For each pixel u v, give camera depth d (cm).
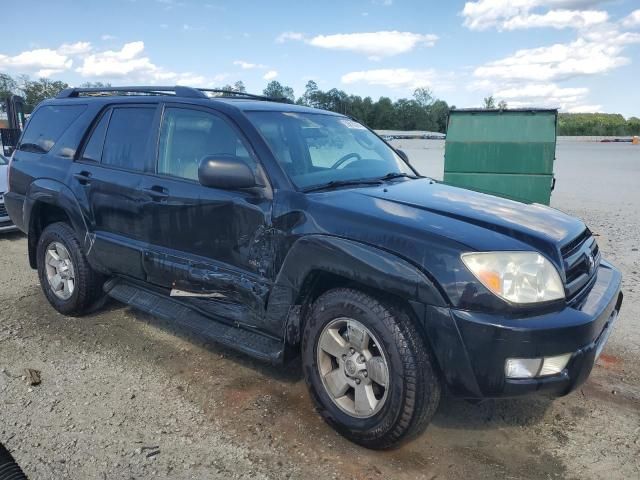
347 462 300
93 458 297
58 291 499
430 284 274
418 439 324
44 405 349
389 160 443
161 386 376
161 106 419
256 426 331
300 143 381
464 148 991
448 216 310
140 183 412
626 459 310
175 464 295
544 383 272
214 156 335
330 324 316
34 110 545
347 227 306
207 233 371
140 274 423
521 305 270
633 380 403
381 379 296
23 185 514
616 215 1127
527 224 312
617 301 355
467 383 275
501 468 300
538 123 970
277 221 333
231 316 367
